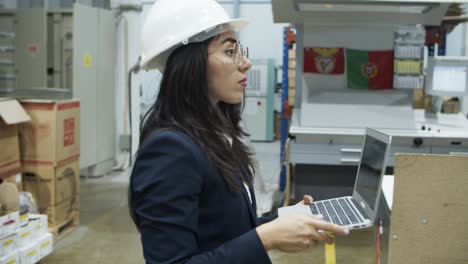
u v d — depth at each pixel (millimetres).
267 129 7625
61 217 3295
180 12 937
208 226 918
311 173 3471
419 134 3064
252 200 1076
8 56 4711
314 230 885
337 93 3402
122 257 3027
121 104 5320
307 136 3225
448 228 1306
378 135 1293
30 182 3152
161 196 851
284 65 4297
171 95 928
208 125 937
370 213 1146
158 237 842
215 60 942
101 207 4043
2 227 2352
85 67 4629
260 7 7660
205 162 895
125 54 5266
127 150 5379
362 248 3133
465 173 1278
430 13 3154
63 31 4777
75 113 3352
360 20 3264
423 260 1329
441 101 3840
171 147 870
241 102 1037
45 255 2697
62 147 3197
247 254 851
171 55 942
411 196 1312
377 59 3340
